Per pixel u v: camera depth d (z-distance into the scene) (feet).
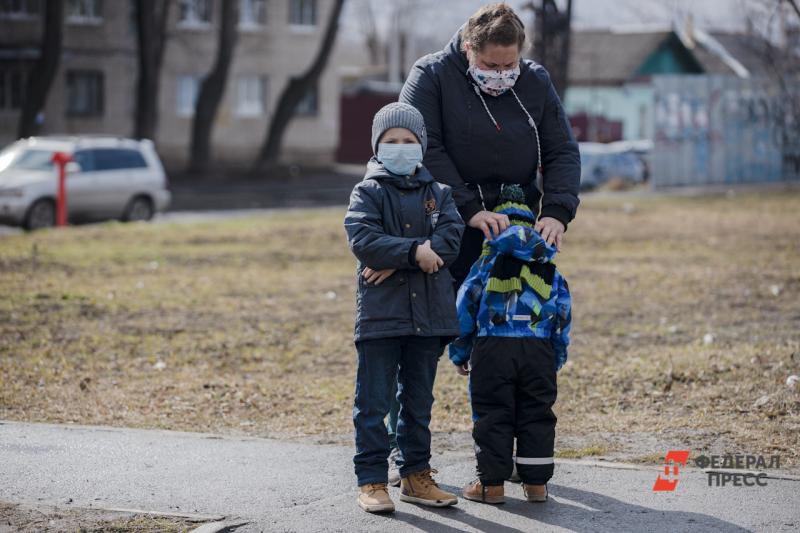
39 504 36.35
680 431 46.52
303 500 37.17
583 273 102.22
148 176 174.70
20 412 51.24
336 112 374.02
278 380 58.90
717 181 247.29
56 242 126.62
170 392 55.83
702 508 35.96
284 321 76.79
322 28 366.43
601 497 37.29
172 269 104.68
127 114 329.52
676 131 237.45
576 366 60.34
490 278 36.52
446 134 39.24
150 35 270.67
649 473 40.19
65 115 317.42
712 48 456.04
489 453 36.37
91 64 321.93
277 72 358.64
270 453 43.47
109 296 86.53
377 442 36.24
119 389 56.39
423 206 36.35
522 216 37.68
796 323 74.13
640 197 209.87
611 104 429.38
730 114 247.91
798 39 212.64
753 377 55.16
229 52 297.33
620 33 443.32
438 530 34.01
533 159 39.55
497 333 36.37
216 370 61.41
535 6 218.59
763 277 97.91
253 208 210.59
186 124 341.82
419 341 36.35
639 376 56.80
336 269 106.52
